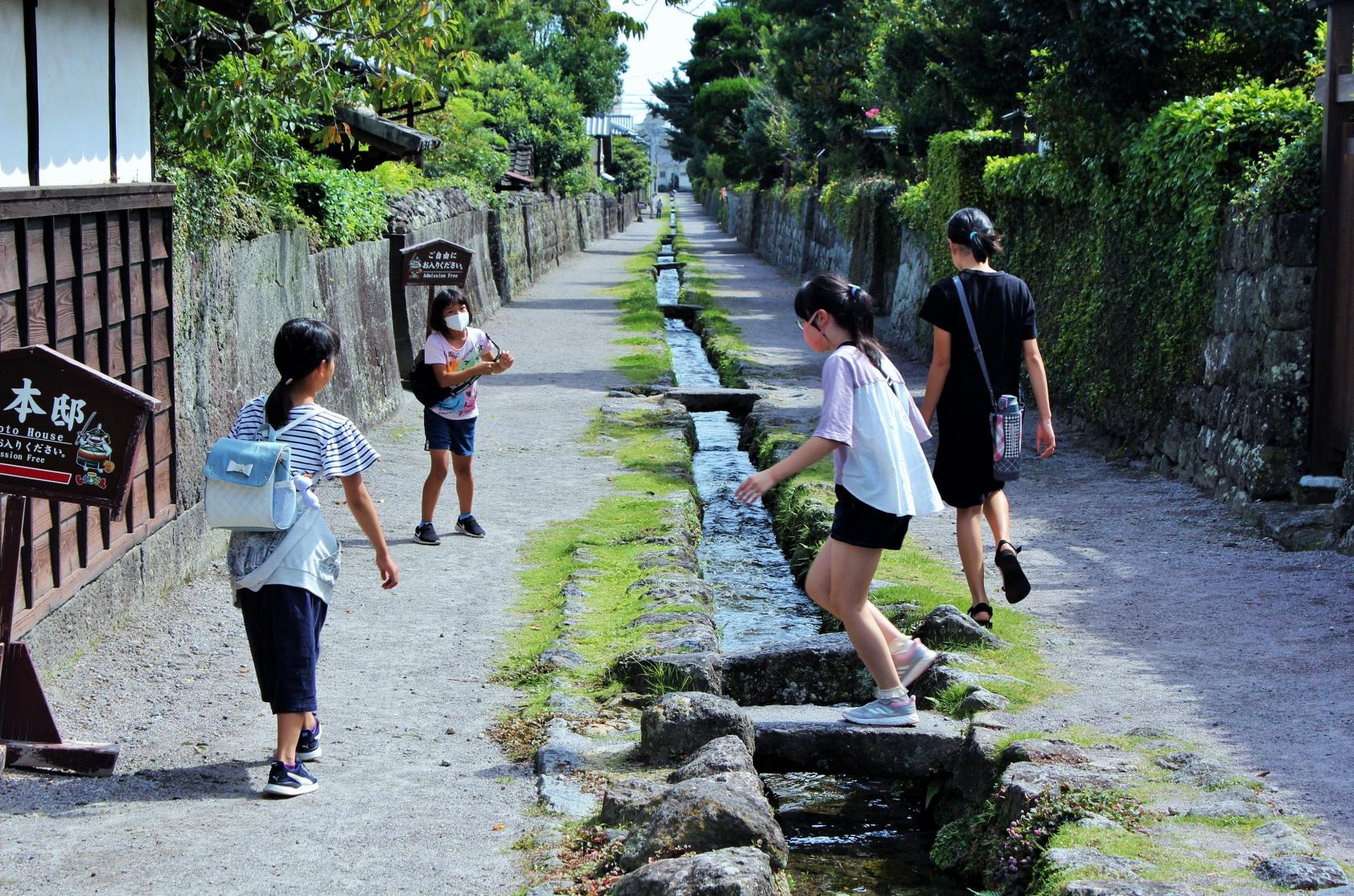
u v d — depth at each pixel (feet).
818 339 17.26
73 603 20.15
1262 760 15.76
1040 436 21.39
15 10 18.89
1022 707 17.94
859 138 111.96
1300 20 39.81
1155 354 36.63
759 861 12.19
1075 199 43.42
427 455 40.91
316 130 38.27
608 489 35.81
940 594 23.85
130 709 18.71
